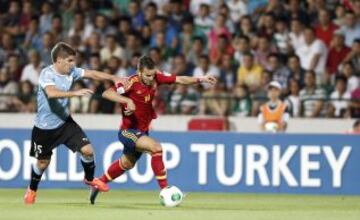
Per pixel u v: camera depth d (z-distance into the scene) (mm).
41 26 61344
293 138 46844
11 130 46594
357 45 58094
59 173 46688
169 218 27016
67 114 32844
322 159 46844
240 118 52375
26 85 55156
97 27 60719
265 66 57562
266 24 59531
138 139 32406
